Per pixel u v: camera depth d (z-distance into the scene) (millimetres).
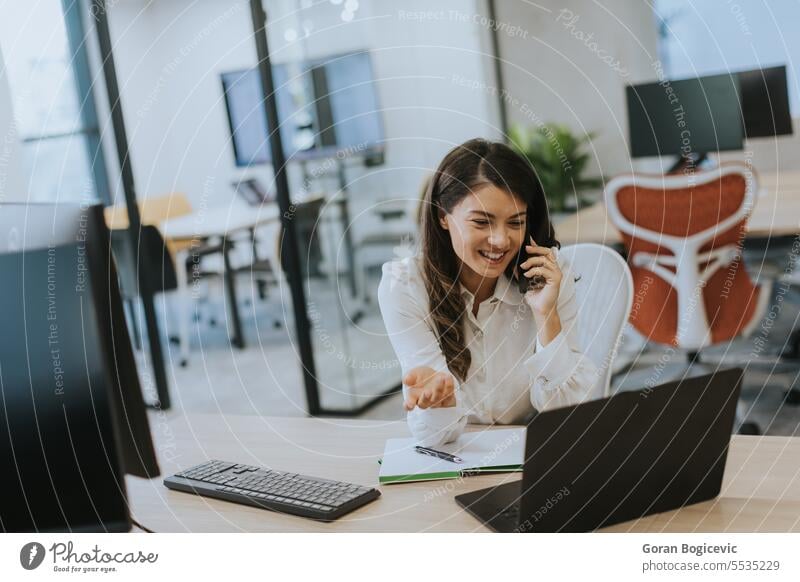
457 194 1406
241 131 4574
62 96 4582
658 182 2561
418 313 1495
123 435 970
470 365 1489
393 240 3494
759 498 967
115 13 5988
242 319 4754
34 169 4398
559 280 1413
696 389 901
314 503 1031
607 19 5590
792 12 5207
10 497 865
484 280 1485
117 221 4016
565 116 5770
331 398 3316
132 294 3660
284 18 3191
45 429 849
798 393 2760
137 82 6156
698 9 5453
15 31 4230
